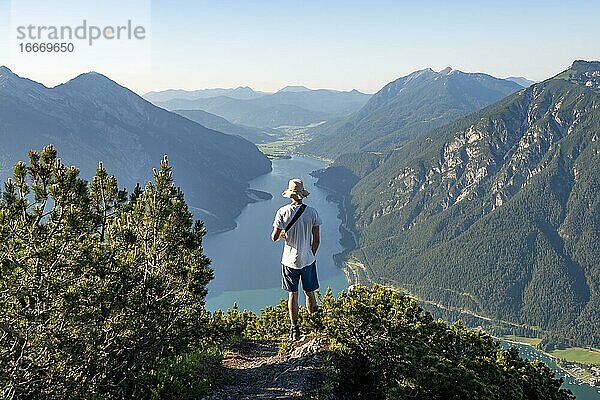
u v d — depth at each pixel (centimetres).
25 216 1088
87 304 1027
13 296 960
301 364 1183
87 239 1172
